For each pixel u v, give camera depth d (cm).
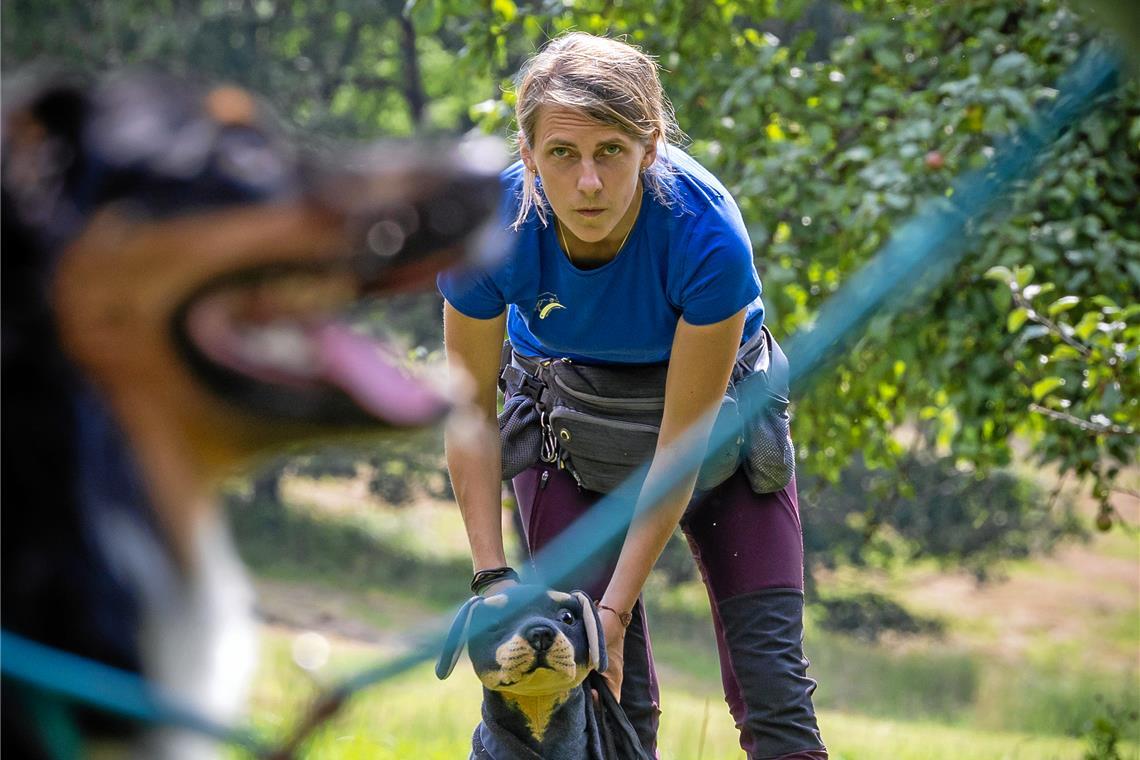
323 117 3659
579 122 512
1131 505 4362
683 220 544
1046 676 3036
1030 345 1145
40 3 3281
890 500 1461
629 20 1291
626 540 570
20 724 281
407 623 3167
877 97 1227
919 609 3700
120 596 272
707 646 3219
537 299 570
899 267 432
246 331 277
